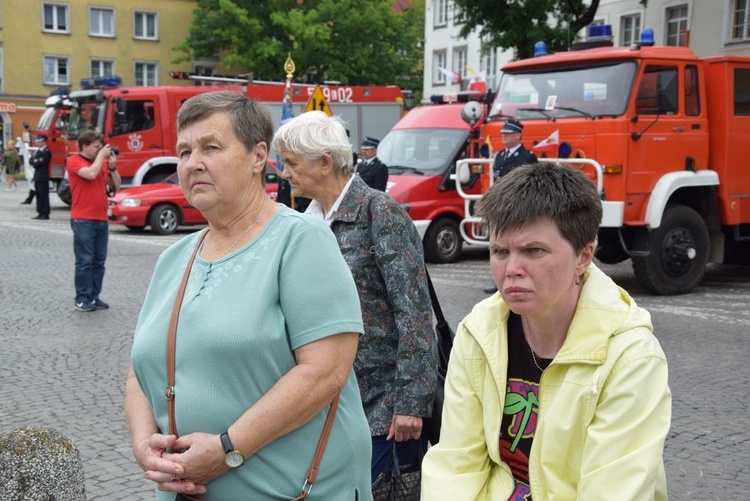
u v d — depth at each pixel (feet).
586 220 6.35
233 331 6.57
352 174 10.26
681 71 32.35
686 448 16.10
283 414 6.55
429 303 9.77
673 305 30.86
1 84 145.18
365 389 9.84
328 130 10.13
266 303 6.70
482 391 6.96
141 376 7.06
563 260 6.32
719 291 34.71
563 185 6.37
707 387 20.22
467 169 36.09
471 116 36.83
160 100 65.26
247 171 7.07
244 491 6.72
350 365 6.98
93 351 23.79
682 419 17.83
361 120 69.92
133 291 33.60
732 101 33.27
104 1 151.53
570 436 6.31
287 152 10.15
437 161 44.24
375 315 9.82
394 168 45.09
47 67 149.07
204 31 138.10
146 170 64.49
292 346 6.79
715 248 34.50
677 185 31.89
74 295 32.71
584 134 31.83
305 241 6.91
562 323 6.56
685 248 32.86
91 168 28.73
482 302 7.15
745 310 29.99
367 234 9.85
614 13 86.63
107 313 29.25
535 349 6.73
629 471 5.91
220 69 161.89
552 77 34.06
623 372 6.14
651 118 31.55
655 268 32.53
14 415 17.95
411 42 150.00
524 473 6.78
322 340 6.77
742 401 19.11
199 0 143.02
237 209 7.11
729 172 33.42
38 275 37.52
